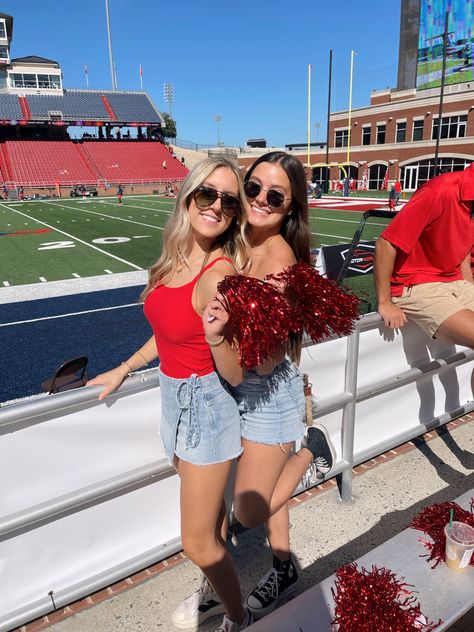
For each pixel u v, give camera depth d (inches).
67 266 454.6
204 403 59.8
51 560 73.0
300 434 68.5
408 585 58.3
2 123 1796.3
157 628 75.2
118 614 77.5
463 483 109.6
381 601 53.9
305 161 1996.8
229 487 86.4
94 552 76.7
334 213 936.3
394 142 1612.9
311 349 90.1
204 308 55.2
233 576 67.0
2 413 59.8
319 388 94.3
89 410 68.7
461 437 128.3
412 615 53.5
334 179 1882.4
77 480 70.8
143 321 269.7
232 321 49.4
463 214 86.9
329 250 156.6
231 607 68.4
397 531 94.7
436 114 1460.4
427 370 111.1
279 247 66.7
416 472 113.7
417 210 86.5
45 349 228.5
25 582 71.7
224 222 57.9
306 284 59.0
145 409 74.0
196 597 75.7
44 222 845.8
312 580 83.6
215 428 60.4
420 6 1508.4
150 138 2155.5
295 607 56.8
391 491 107.0
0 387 186.4
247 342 48.8
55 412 65.9
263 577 77.5
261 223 66.6
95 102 2038.6
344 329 61.9
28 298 330.0
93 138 2058.3
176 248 58.5
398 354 107.6
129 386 70.0
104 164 1840.6
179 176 1873.8
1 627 69.9
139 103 2132.1
